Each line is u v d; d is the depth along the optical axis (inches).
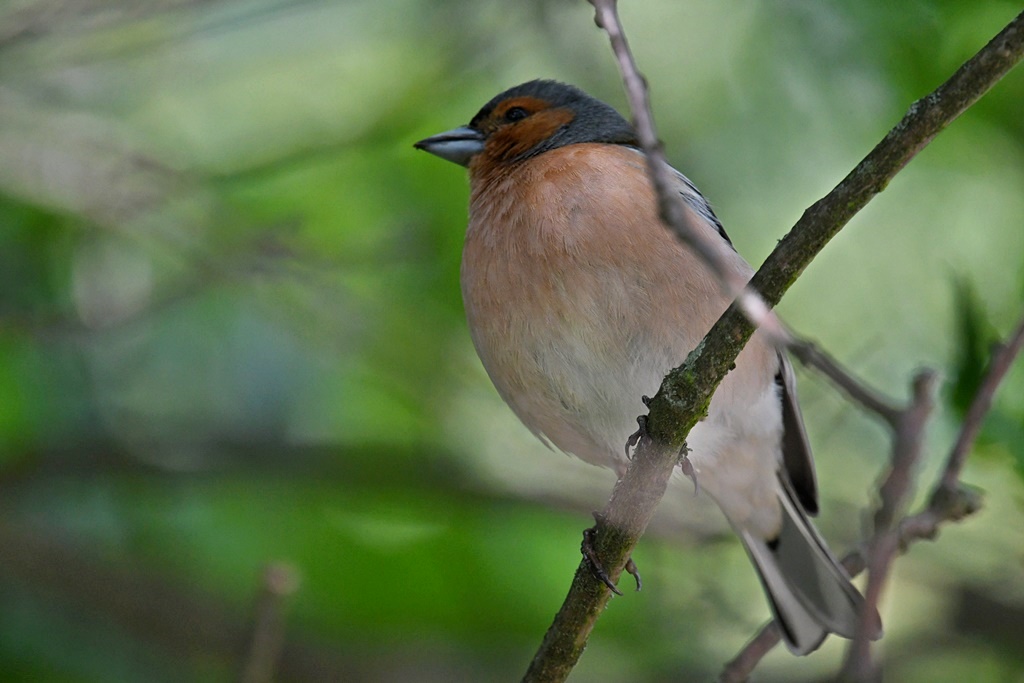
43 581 399.9
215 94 485.4
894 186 453.4
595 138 356.5
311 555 428.8
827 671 410.6
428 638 422.6
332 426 453.7
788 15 434.9
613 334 287.0
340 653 411.2
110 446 428.5
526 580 429.4
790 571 323.0
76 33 425.4
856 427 440.1
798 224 207.0
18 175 431.8
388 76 480.1
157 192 439.5
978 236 445.4
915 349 439.8
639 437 235.1
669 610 414.0
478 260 303.1
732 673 265.0
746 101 441.4
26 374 438.0
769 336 214.7
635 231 285.4
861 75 428.8
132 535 426.9
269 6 469.4
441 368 451.5
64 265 442.9
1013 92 430.3
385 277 457.1
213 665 402.9
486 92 464.4
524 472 454.3
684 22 452.4
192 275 455.5
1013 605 391.9
